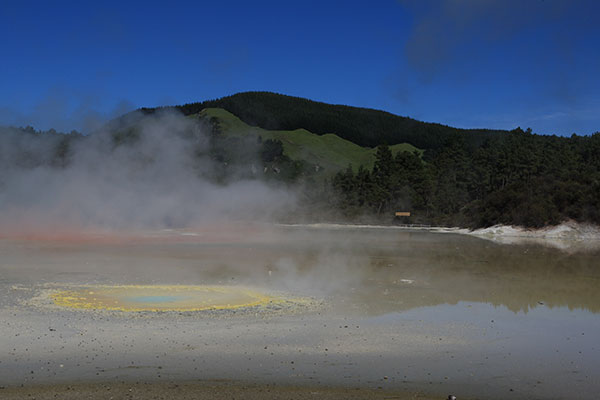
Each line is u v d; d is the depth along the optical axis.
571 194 71.62
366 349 13.47
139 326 15.02
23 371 11.32
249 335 14.39
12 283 22.36
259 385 10.86
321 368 11.98
